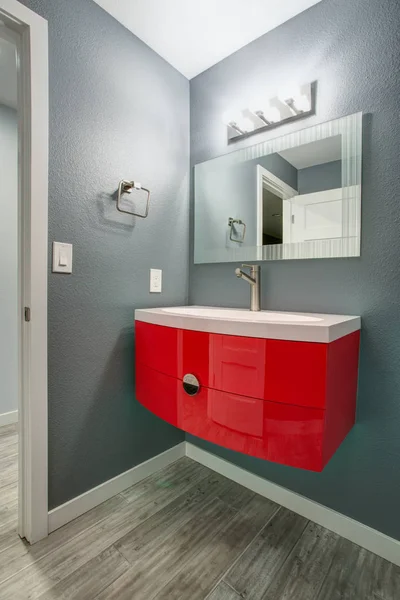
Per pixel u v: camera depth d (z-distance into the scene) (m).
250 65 1.54
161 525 1.27
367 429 1.20
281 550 1.16
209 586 1.01
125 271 1.49
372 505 1.19
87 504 1.34
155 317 1.29
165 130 1.67
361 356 1.21
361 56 1.20
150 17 1.38
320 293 1.33
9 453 1.81
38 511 1.17
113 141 1.41
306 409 0.91
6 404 2.22
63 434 1.26
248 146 1.56
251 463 1.54
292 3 1.31
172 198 1.72
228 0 1.29
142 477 1.59
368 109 1.19
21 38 1.11
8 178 2.21
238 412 1.01
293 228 1.40
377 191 1.17
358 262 1.23
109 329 1.42
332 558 1.13
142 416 1.59
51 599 0.95
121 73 1.43
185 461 1.78
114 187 1.42
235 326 1.00
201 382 1.10
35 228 1.12
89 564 1.07
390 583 1.04
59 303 1.23
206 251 1.74
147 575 1.04
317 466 0.90
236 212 1.60
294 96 1.34
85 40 1.28
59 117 1.20
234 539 1.21
